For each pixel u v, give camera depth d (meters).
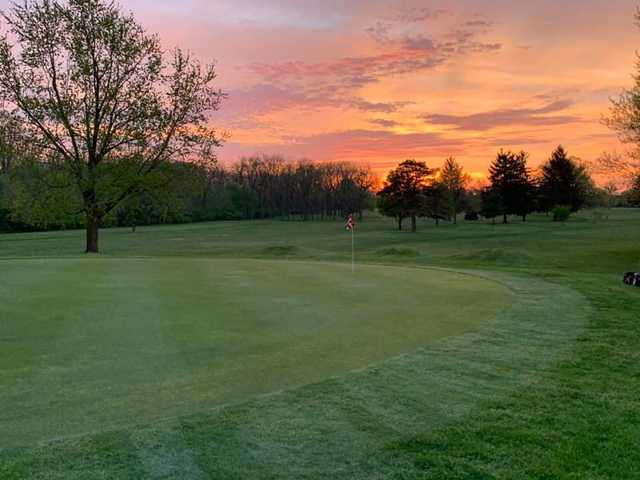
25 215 28.50
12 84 26.88
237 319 8.23
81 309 8.87
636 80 26.80
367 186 118.06
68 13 27.39
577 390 5.25
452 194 90.50
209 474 3.54
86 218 29.22
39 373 5.53
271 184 121.12
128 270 14.60
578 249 40.34
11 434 4.05
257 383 5.29
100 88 28.48
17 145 26.89
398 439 4.08
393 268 15.64
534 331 7.66
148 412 4.51
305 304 9.58
